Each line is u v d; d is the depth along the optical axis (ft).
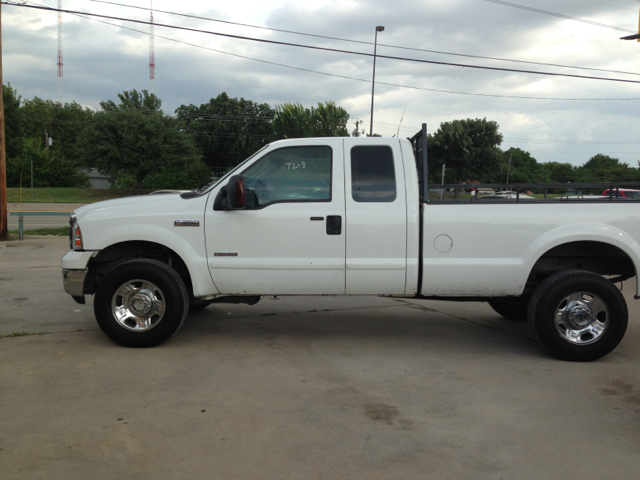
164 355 15.55
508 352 16.44
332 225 15.64
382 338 17.98
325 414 11.38
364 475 8.86
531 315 15.57
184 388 12.84
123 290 16.01
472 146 155.53
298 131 174.40
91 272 17.10
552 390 13.00
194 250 16.02
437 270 15.60
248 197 15.93
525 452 9.73
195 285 16.07
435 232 15.56
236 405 11.81
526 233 15.52
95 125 144.56
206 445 9.88
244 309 22.35
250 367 14.56
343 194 15.76
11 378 13.38
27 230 56.90
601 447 9.97
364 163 15.93
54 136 235.81
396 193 15.71
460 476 8.86
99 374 13.76
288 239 15.74
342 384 13.29
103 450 9.63
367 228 15.60
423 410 11.66
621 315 15.05
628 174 223.92
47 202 130.31
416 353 16.19
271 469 9.03
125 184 172.14
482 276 15.60
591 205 15.64
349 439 10.19
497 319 21.18
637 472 9.06
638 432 10.64
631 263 16.79
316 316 21.22
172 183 175.94
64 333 17.84
